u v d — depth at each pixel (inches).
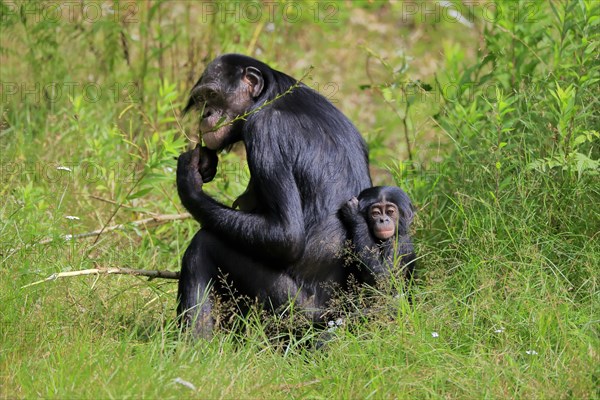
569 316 458.0
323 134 477.4
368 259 462.0
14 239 520.7
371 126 879.1
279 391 406.3
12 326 441.7
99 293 506.9
